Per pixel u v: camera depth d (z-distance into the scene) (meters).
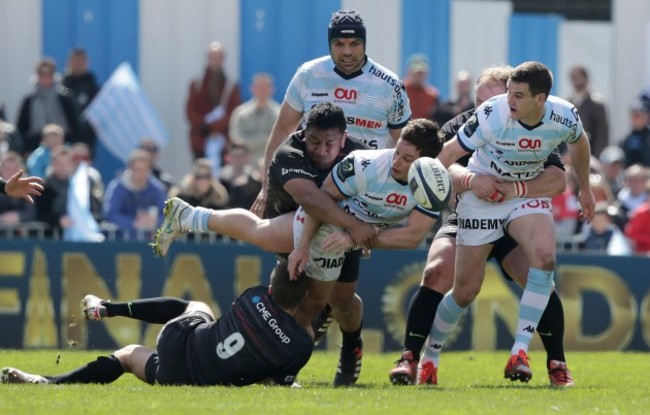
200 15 55.44
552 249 27.00
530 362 36.41
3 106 54.06
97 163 54.03
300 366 24.97
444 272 28.50
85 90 53.50
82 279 41.75
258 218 26.95
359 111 28.91
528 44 60.62
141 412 20.70
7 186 27.25
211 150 54.25
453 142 27.25
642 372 32.59
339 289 27.98
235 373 24.70
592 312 43.41
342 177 25.28
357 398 23.20
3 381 25.69
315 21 55.88
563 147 49.66
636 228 47.91
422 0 57.06
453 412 21.28
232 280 42.09
